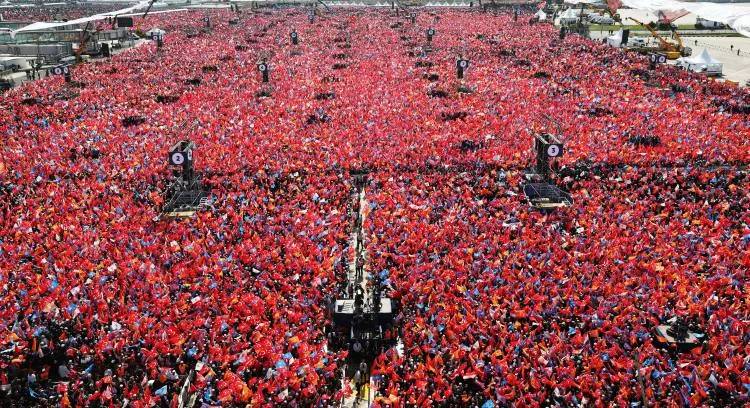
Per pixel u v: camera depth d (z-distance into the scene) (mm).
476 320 25656
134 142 49125
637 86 69750
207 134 51094
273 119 55844
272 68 84000
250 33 127125
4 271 28984
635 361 23141
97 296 27094
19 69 91250
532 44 106250
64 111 60094
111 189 39500
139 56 96250
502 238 32469
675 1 109312
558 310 26422
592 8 174000
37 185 40875
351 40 114062
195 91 69688
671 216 36156
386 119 55750
